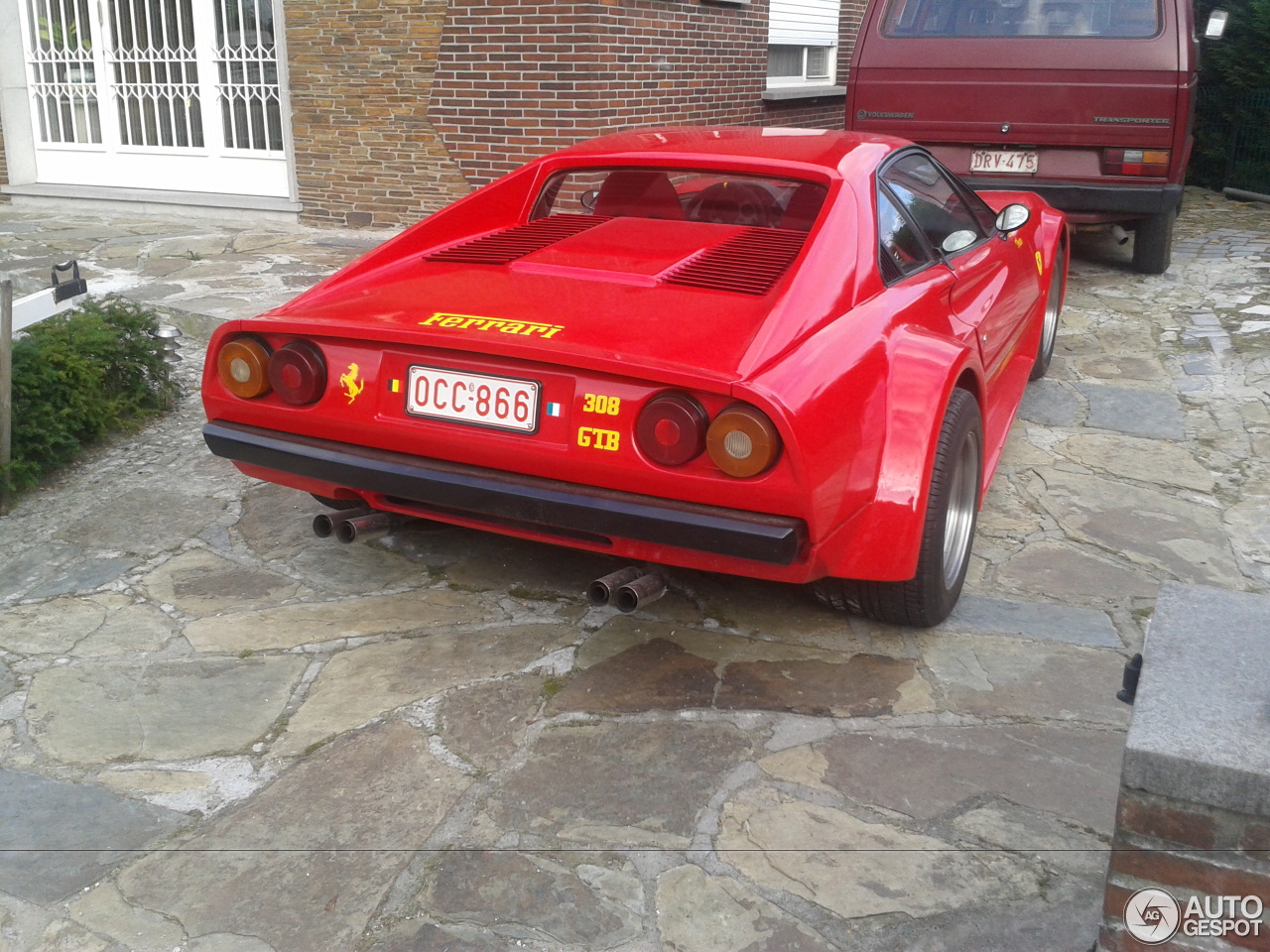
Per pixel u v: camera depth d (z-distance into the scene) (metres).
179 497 4.34
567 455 2.80
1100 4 7.32
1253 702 1.71
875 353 2.98
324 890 2.31
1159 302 7.60
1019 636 3.33
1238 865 1.65
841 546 2.90
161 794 2.60
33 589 3.59
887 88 7.68
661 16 9.40
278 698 2.99
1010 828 2.49
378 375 3.01
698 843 2.44
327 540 3.94
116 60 10.91
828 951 2.15
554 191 3.90
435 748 2.78
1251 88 12.84
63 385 4.64
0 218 10.76
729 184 3.61
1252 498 4.43
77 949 2.15
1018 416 5.40
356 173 9.99
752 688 3.03
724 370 2.64
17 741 2.80
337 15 9.59
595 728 2.85
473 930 2.20
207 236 9.66
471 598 3.54
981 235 4.35
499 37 8.97
